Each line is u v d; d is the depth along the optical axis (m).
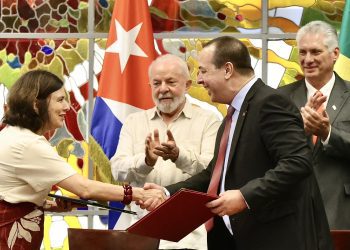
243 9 8.09
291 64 8.01
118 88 7.59
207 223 5.32
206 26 8.09
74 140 8.05
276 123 5.02
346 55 7.34
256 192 4.89
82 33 8.15
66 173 5.45
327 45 6.37
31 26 8.19
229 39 5.27
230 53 5.22
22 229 5.40
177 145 6.37
